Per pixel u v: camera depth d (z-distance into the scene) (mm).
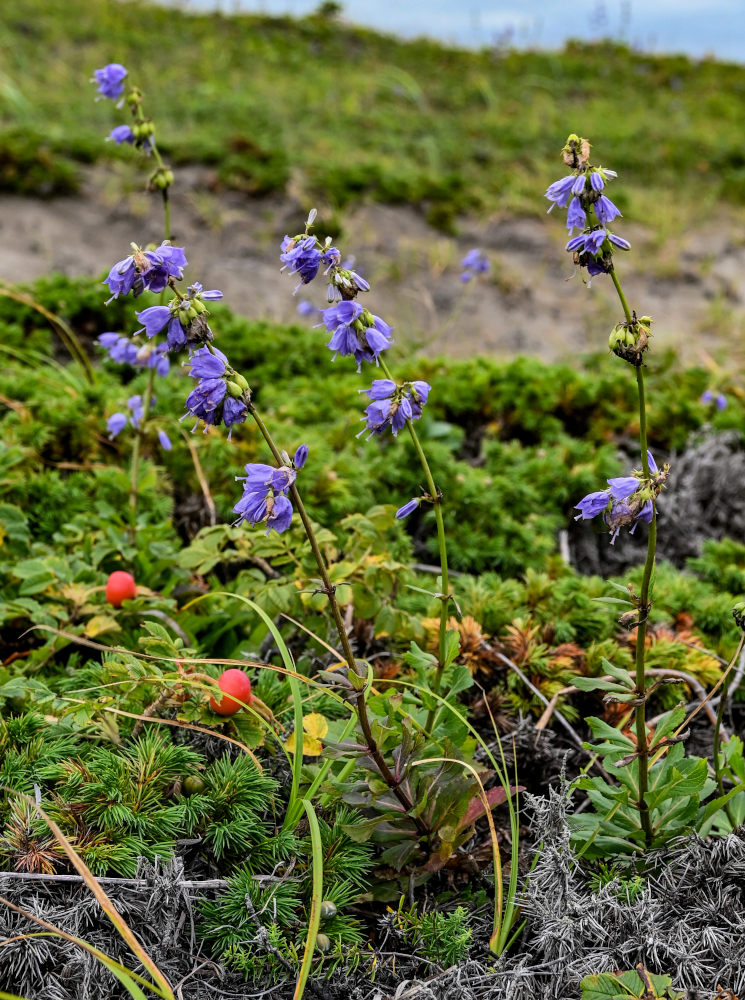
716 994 1385
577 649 1637
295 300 3453
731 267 4332
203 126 4766
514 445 2014
